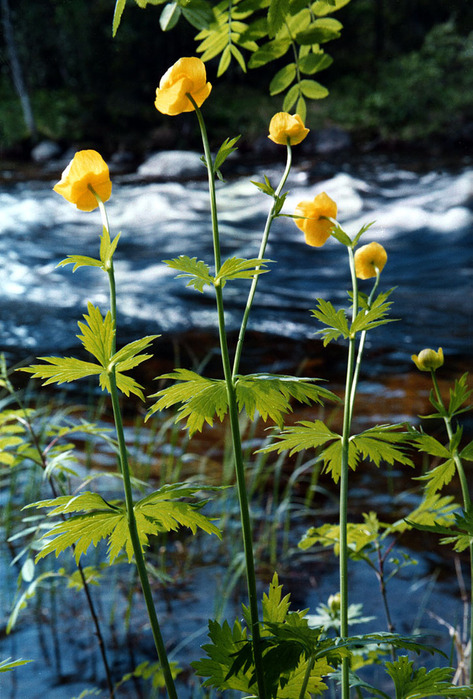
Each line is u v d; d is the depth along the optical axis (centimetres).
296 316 653
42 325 638
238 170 1566
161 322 639
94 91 2138
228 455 353
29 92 2144
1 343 588
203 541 305
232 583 264
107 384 95
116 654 233
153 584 274
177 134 1914
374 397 439
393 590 263
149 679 220
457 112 1936
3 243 956
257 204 1192
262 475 352
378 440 110
